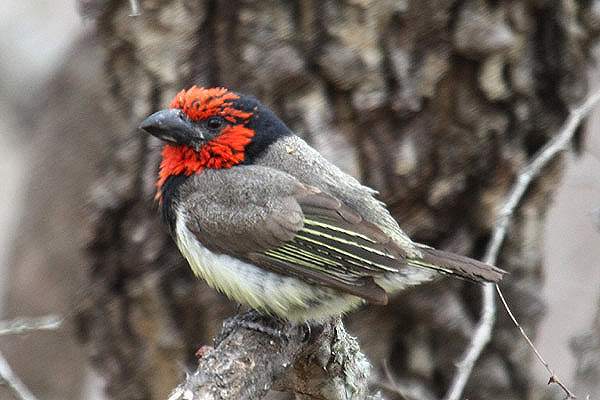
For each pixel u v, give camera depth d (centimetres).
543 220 1288
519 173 1226
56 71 1675
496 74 1197
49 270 1675
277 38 1180
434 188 1212
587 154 1611
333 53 1173
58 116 1650
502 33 1184
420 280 991
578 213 1923
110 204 1259
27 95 1847
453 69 1195
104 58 1256
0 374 977
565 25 1224
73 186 1638
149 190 1245
